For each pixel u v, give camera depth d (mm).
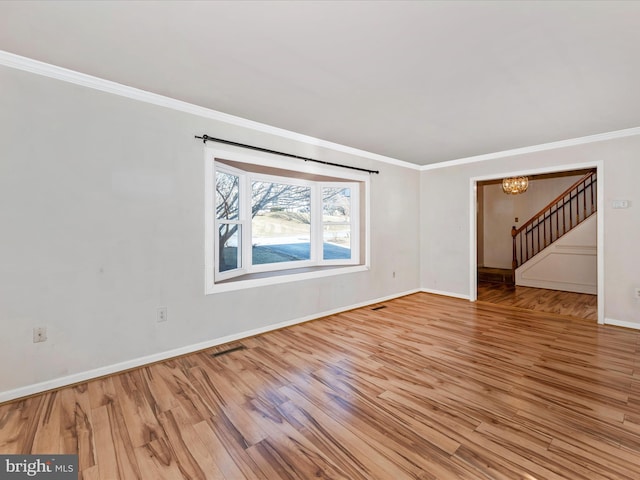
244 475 1448
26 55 2021
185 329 2852
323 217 4684
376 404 2023
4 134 2031
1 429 1771
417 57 2010
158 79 2336
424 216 5500
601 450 1587
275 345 3074
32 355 2148
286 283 3650
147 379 2377
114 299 2471
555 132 3582
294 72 2215
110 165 2434
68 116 2252
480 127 3398
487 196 7551
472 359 2717
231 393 2168
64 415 1909
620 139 3545
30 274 2133
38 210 2154
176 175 2771
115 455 1572
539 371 2477
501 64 2096
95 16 1611
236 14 1593
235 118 3111
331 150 4059
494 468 1476
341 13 1582
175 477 1437
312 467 1495
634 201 3477
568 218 6402
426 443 1655
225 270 3527
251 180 3910
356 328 3598
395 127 3402
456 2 1497
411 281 5371
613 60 2035
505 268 7312
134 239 2559
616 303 3613
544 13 1579
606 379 2338
